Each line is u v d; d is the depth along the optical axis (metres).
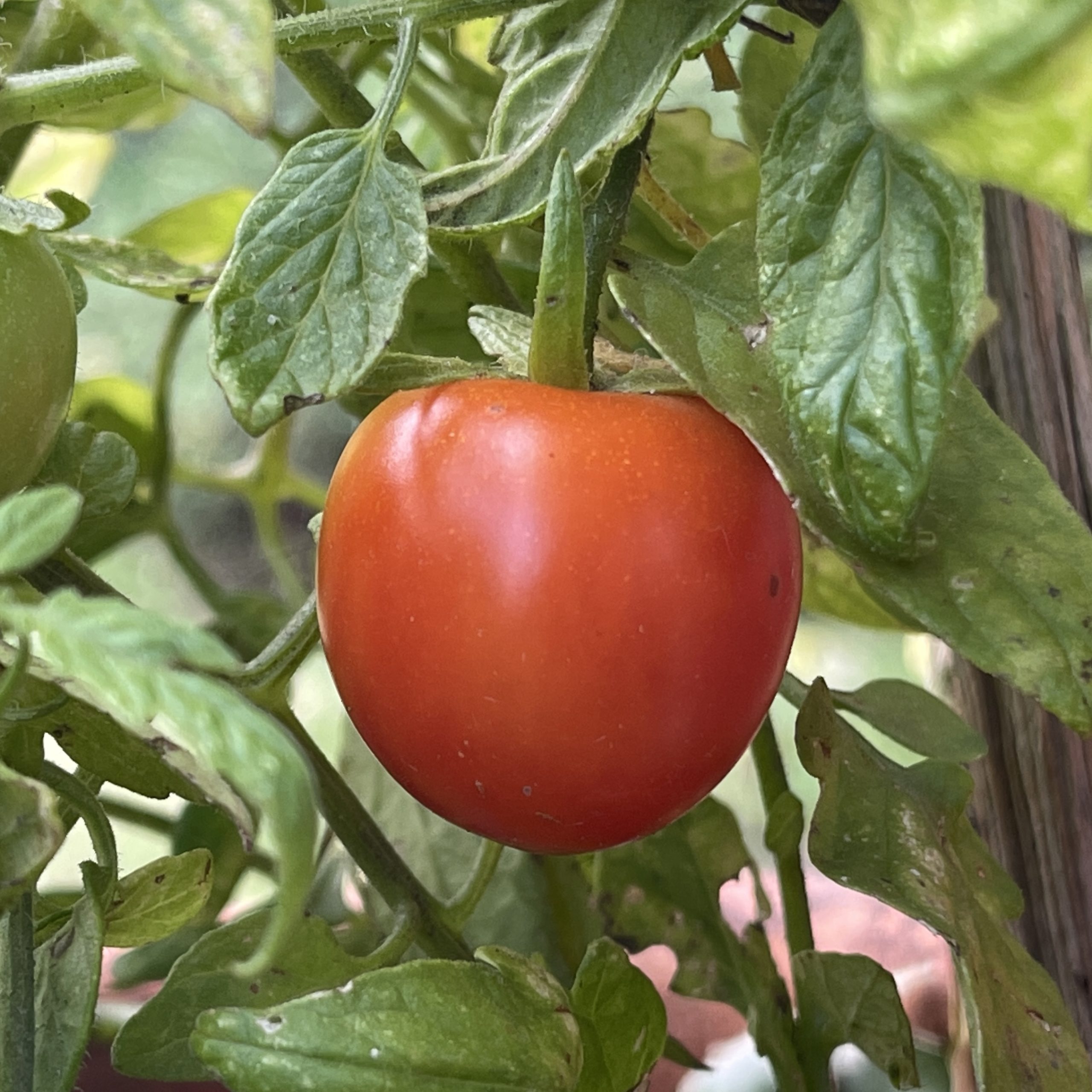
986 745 0.25
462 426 0.17
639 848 0.30
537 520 0.16
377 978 0.17
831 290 0.16
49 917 0.19
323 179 0.16
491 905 0.31
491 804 0.17
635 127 0.17
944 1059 0.33
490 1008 0.17
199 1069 0.19
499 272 0.26
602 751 0.17
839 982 0.26
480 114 0.32
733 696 0.17
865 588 0.27
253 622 0.34
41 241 0.18
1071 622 0.16
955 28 0.10
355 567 0.17
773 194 0.16
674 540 0.16
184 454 0.48
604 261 0.18
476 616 0.16
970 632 0.16
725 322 0.18
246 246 0.15
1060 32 0.09
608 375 0.19
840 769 0.21
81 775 0.21
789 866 0.28
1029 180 0.10
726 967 0.29
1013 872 0.26
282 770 0.11
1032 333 0.24
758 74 0.26
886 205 0.15
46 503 0.13
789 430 0.16
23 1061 0.16
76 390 0.34
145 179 0.46
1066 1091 0.19
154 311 0.46
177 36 0.13
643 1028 0.20
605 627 0.16
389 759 0.18
